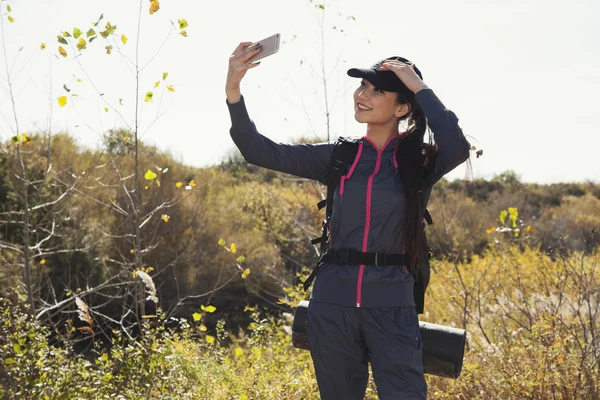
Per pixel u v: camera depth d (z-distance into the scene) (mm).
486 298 6246
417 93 2693
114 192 12930
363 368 2824
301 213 12414
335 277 2764
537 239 17062
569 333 4984
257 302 14125
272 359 5410
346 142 2859
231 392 4441
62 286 11344
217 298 14461
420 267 2801
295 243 12570
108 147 6504
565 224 21094
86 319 4523
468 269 7816
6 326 4555
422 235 2748
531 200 26016
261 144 2848
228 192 16812
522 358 4801
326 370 2807
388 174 2746
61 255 11492
